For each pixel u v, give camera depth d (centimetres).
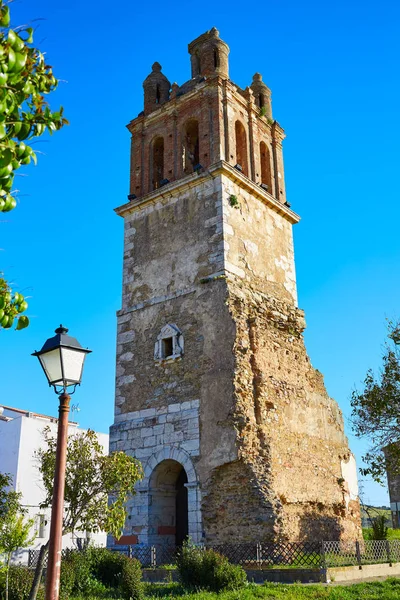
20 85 695
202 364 2305
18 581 1431
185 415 2275
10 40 622
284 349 2511
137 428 2397
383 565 1947
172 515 2316
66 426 1002
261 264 2600
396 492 4262
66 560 1731
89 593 1641
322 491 2400
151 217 2723
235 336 2264
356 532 2539
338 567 1752
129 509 2286
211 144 2639
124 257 2755
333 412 2667
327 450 2534
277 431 2269
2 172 621
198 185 2589
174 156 2770
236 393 2173
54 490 955
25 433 3572
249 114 2880
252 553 1944
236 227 2522
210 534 2070
